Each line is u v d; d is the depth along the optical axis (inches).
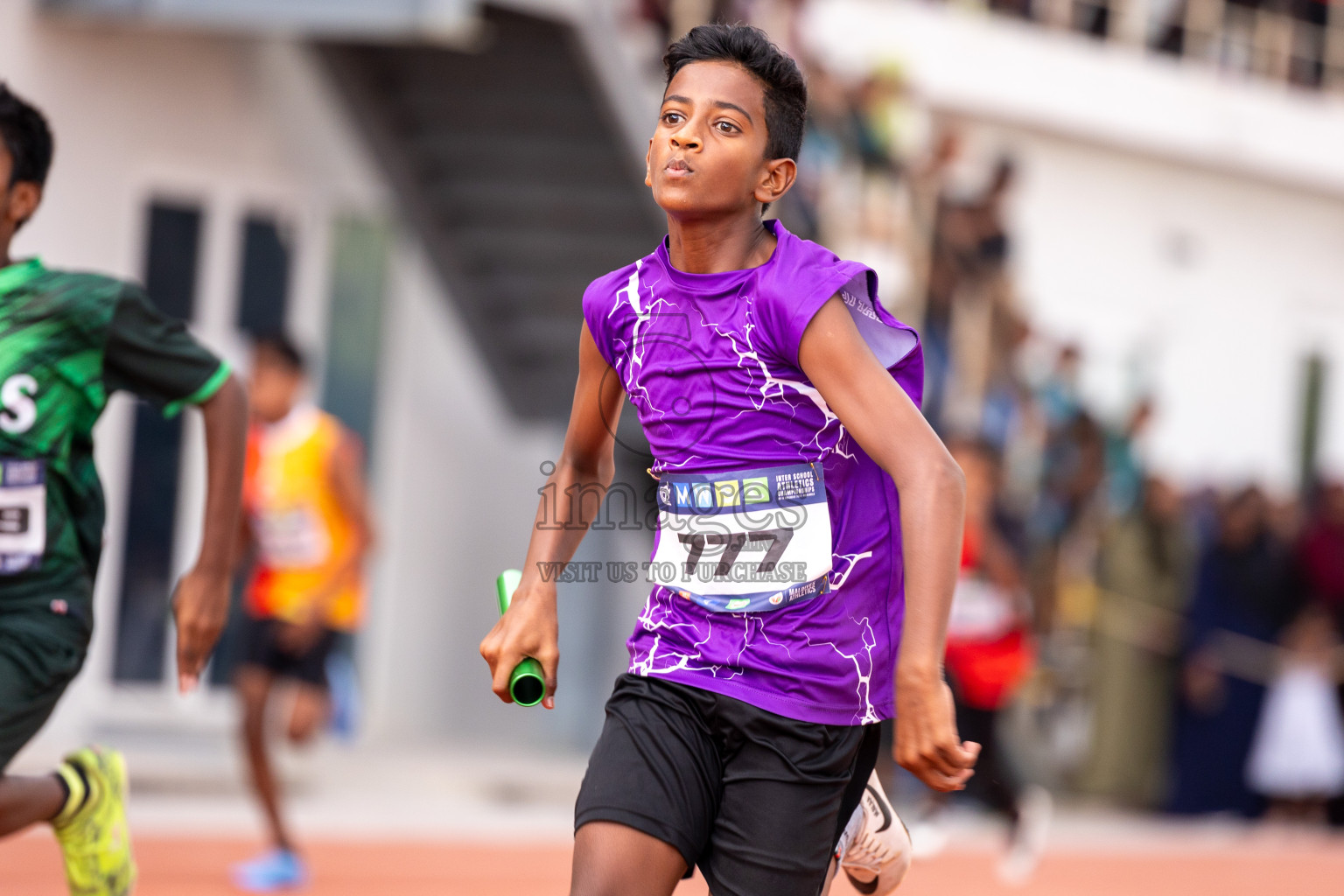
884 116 1573.6
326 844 1073.5
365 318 1456.7
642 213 1423.5
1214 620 1560.0
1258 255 1934.1
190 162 1358.3
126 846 551.8
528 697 439.2
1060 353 1749.5
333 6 1194.6
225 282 1384.1
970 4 1722.4
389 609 1497.3
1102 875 1157.7
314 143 1416.1
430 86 1355.8
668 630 421.1
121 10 1245.7
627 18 1346.0
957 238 1670.8
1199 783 1553.9
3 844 987.9
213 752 1294.3
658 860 400.2
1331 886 1168.8
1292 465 1967.3
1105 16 1819.6
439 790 1314.0
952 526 375.6
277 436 920.9
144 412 1350.9
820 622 412.5
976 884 1079.6
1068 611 1617.9
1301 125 1921.8
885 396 387.5
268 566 919.7
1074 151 1800.0
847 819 430.6
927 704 364.2
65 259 1300.4
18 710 482.6
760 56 406.3
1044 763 1568.7
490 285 1540.4
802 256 406.3
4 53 1248.2
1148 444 1812.3
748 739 410.0
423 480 1519.4
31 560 492.1
